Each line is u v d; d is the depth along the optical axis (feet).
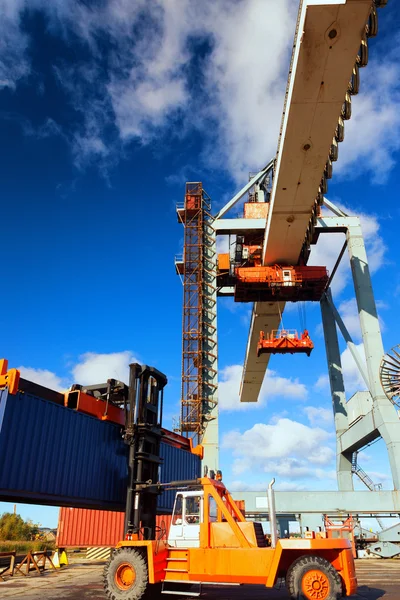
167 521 89.10
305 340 128.88
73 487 51.29
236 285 131.85
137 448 51.13
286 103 85.46
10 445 44.09
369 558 106.01
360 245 137.39
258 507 112.27
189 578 34.78
